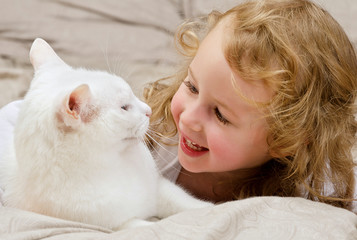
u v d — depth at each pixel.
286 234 0.78
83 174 1.02
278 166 1.18
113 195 1.04
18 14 2.74
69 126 1.01
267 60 0.97
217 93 0.98
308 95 1.00
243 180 1.24
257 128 1.01
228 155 1.05
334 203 1.11
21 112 1.05
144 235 0.76
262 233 0.78
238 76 0.95
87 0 2.84
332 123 1.07
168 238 0.75
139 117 1.11
